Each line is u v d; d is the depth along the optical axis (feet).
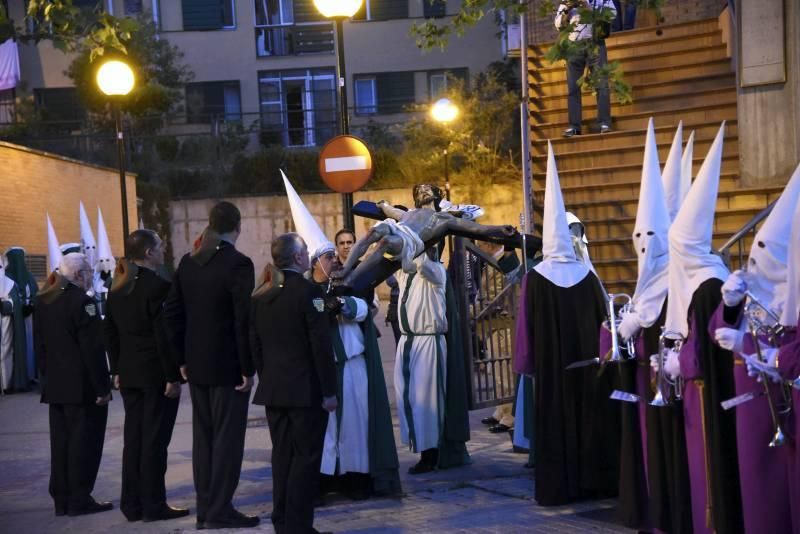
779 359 14.85
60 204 61.26
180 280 21.52
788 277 15.28
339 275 23.36
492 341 27.89
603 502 21.93
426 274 25.62
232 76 103.45
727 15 47.21
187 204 81.20
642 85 47.19
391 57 102.27
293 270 20.12
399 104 102.01
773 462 15.97
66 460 23.68
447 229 25.77
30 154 58.18
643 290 18.78
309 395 19.45
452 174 77.66
